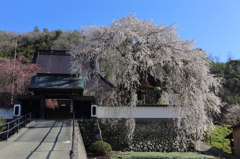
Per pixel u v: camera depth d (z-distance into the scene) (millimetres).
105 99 11688
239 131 12328
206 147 13430
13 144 5547
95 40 11414
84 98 10836
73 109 10750
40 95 10789
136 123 11875
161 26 12133
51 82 10781
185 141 12328
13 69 13438
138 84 11070
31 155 4477
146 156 10102
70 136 6715
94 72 13578
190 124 11047
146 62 11055
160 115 12242
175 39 11516
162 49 10898
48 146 5352
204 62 11336
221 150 13188
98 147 9016
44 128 8188
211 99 11117
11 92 12703
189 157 10609
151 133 11836
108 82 16953
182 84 11062
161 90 12812
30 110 10586
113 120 11023
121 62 11711
